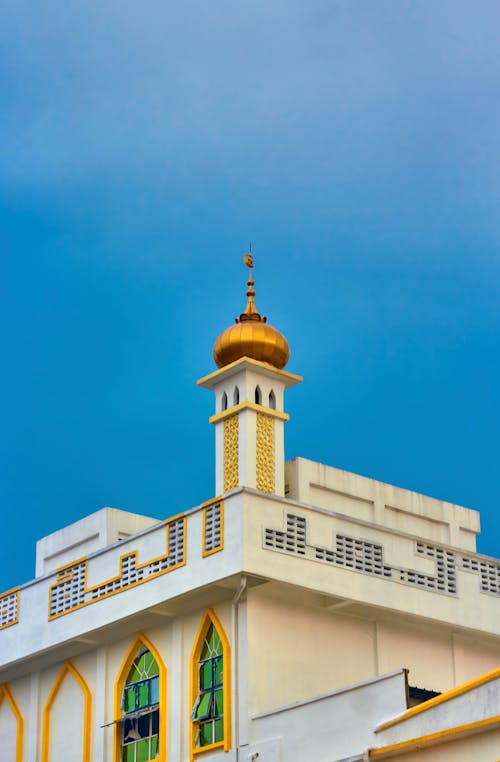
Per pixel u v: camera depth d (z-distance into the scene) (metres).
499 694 22.50
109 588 30.97
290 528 28.70
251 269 33.03
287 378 31.27
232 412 30.58
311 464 31.64
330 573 28.92
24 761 32.91
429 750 23.72
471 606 31.23
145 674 30.61
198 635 29.31
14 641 33.25
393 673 24.83
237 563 27.75
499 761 22.45
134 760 30.08
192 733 28.64
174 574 29.25
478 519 34.94
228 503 28.53
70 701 32.34
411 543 30.72
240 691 27.81
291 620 28.92
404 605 29.94
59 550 36.59
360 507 32.50
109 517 35.44
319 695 26.09
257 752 26.92
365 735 24.88
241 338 31.17
